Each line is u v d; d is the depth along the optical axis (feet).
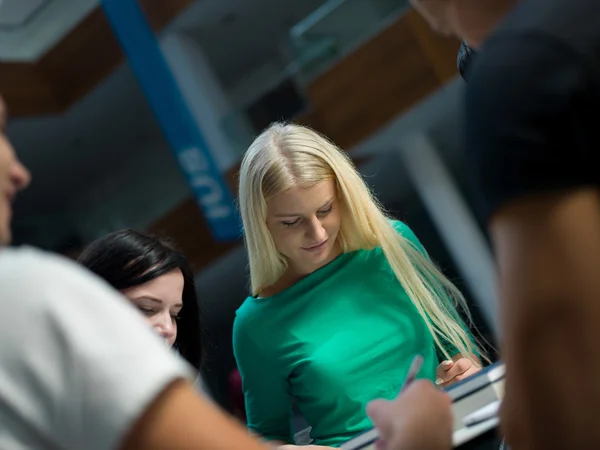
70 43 30.48
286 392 6.55
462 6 2.72
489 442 4.06
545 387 2.26
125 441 1.98
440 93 25.03
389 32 25.11
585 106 2.25
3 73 30.07
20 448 2.00
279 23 32.17
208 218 25.04
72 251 30.40
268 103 27.27
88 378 1.99
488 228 2.44
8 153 2.24
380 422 2.89
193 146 24.94
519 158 2.29
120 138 35.94
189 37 29.76
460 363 5.91
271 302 6.50
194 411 2.04
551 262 2.24
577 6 2.34
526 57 2.32
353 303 6.43
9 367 2.01
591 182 2.27
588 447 2.25
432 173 28.12
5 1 28.89
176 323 6.03
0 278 2.10
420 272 6.54
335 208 6.36
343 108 26.25
